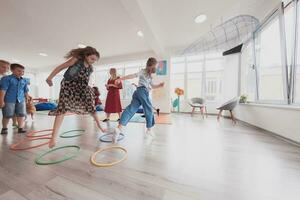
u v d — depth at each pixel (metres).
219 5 2.75
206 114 4.97
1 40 4.55
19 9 2.96
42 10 3.00
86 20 3.40
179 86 6.10
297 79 2.20
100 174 1.18
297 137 1.89
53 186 1.02
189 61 5.86
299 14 2.14
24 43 4.79
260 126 2.82
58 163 1.37
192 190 0.98
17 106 2.49
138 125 3.13
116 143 1.95
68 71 1.65
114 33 4.12
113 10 3.02
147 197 0.92
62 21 3.43
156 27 3.64
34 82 9.11
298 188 1.01
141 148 1.77
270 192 0.97
